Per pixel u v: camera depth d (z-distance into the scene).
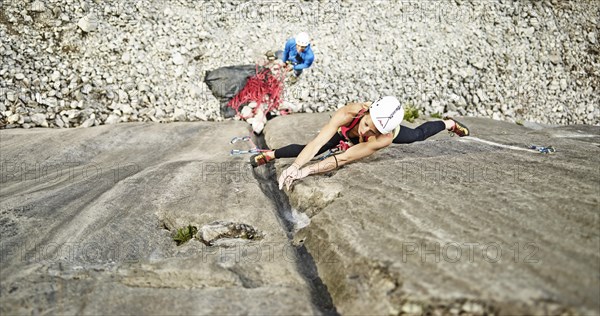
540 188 4.47
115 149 7.44
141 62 9.70
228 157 6.88
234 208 4.94
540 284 2.98
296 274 3.79
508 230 3.66
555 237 3.49
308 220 4.82
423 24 11.47
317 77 10.27
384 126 4.61
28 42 9.32
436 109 10.17
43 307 3.36
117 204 5.13
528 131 8.38
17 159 6.70
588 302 2.77
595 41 12.20
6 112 8.34
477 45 11.38
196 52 10.12
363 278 3.45
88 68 9.34
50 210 4.97
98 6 10.05
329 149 5.50
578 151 6.00
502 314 2.85
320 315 3.29
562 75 11.52
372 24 11.27
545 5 12.38
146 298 3.46
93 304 3.39
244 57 10.34
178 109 9.37
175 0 10.66
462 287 3.05
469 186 4.66
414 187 4.70
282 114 9.63
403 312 3.05
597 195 4.16
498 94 10.77
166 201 5.18
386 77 10.51
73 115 8.65
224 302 3.39
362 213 4.27
